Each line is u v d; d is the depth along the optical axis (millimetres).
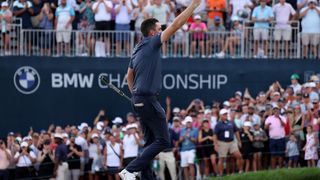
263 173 34688
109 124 46125
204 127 41344
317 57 47969
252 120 42219
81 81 46156
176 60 46719
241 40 47250
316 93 43875
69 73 46062
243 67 47094
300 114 42406
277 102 43688
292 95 44094
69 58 46000
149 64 21031
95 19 46344
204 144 41156
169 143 21594
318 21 47781
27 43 45969
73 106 46125
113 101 46250
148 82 21062
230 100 44062
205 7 47281
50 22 46531
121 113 46281
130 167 21406
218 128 41031
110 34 46438
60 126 45719
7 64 45562
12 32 45719
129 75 21766
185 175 41156
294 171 34438
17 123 45719
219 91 47031
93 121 46281
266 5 47781
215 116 42938
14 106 45656
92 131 41781
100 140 41062
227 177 35406
